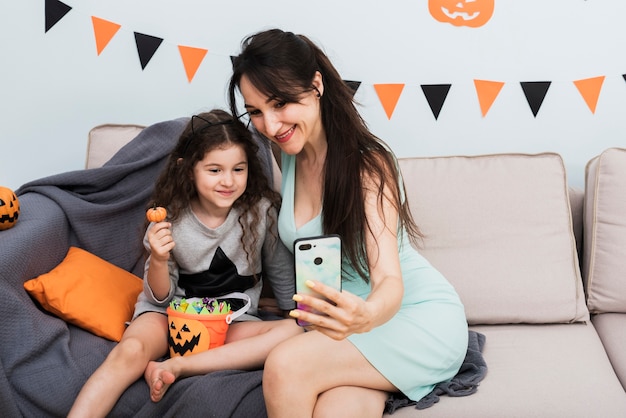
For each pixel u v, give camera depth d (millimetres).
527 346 1650
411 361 1399
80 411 1360
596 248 1842
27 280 1568
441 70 2172
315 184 1541
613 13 2113
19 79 2176
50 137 2213
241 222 1656
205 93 2203
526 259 1787
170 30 2168
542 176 1858
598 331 1787
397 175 1467
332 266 1212
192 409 1366
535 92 2148
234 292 1686
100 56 2172
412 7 2143
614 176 1839
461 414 1381
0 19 2143
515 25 2139
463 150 2211
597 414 1376
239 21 2168
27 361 1452
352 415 1294
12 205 1614
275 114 1389
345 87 1468
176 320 1511
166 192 1645
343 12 2156
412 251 1628
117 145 1996
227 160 1559
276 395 1283
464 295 1771
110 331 1598
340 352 1340
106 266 1758
